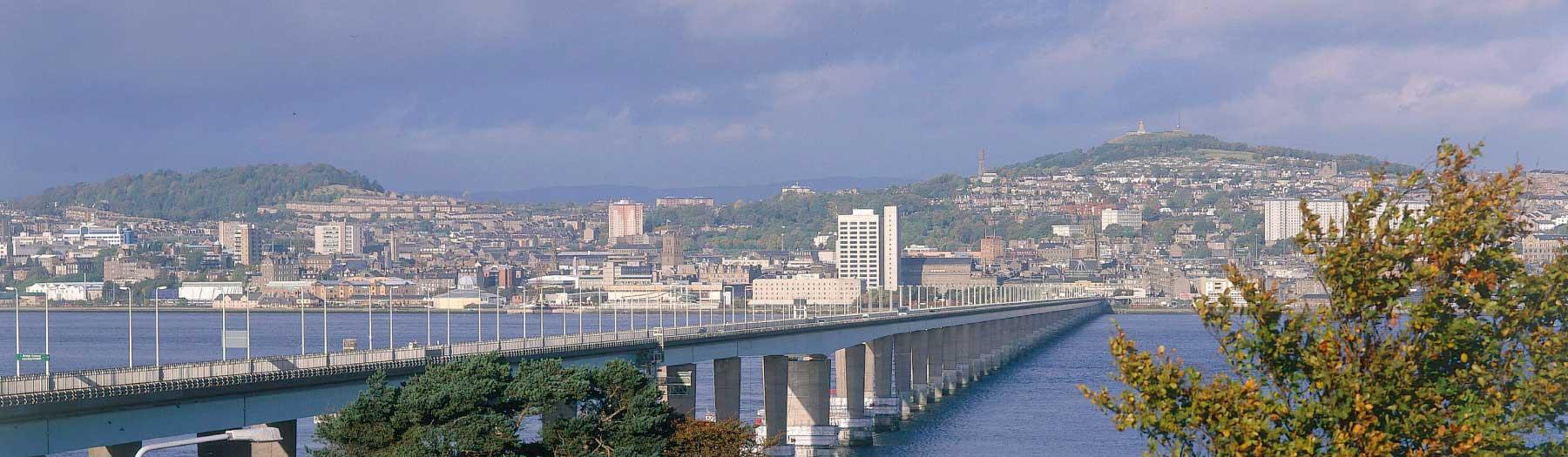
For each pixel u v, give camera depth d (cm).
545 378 13412
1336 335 6719
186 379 13350
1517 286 6794
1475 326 6569
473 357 13738
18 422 11638
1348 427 6538
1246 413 6575
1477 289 6756
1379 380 6600
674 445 13725
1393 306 6688
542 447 13025
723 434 14112
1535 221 7475
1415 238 6756
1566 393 6556
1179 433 6744
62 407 12012
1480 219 6706
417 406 12388
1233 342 6950
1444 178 6919
